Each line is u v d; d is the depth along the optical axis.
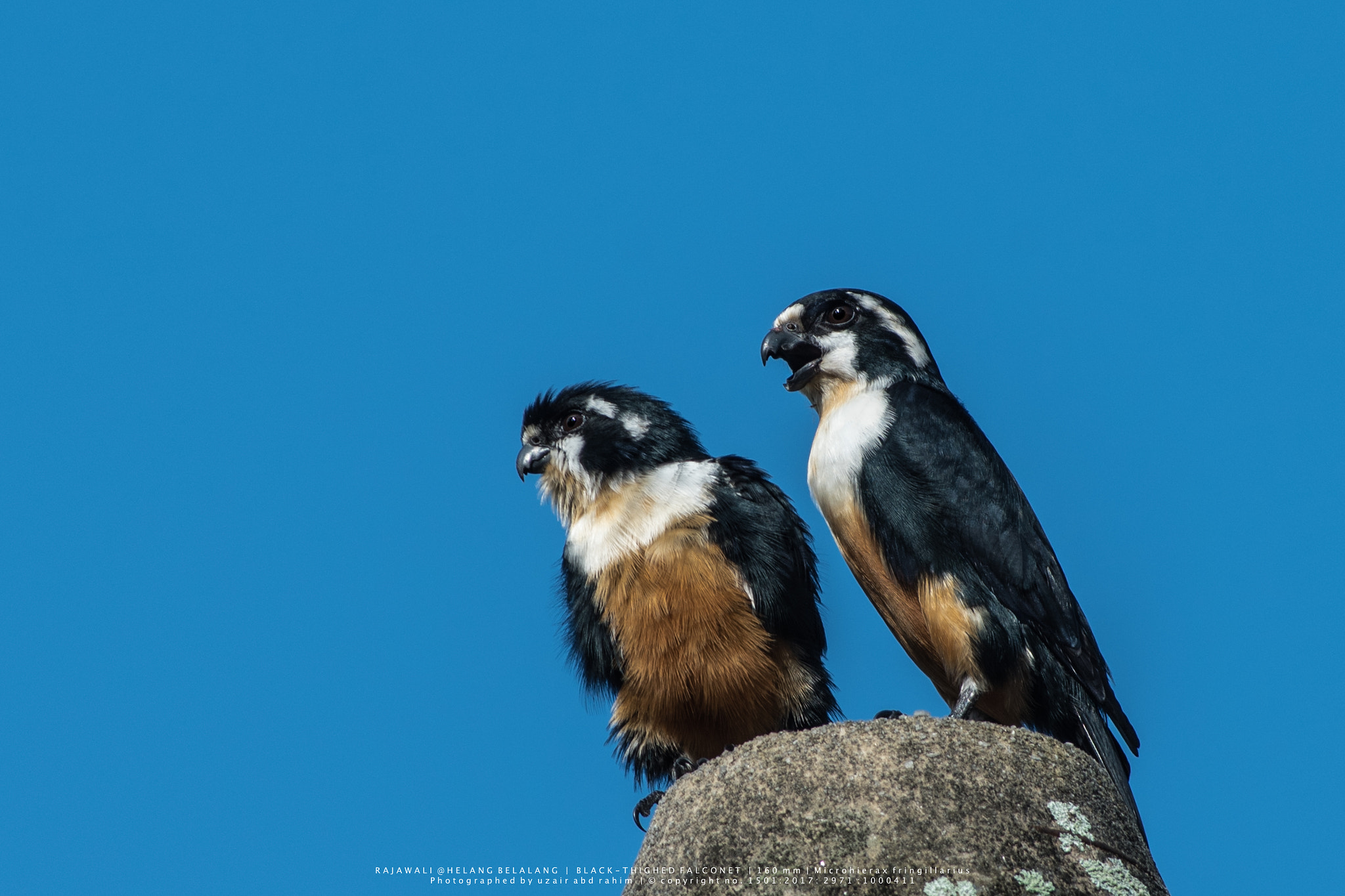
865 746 8.83
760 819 8.59
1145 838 9.73
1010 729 9.05
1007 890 8.26
